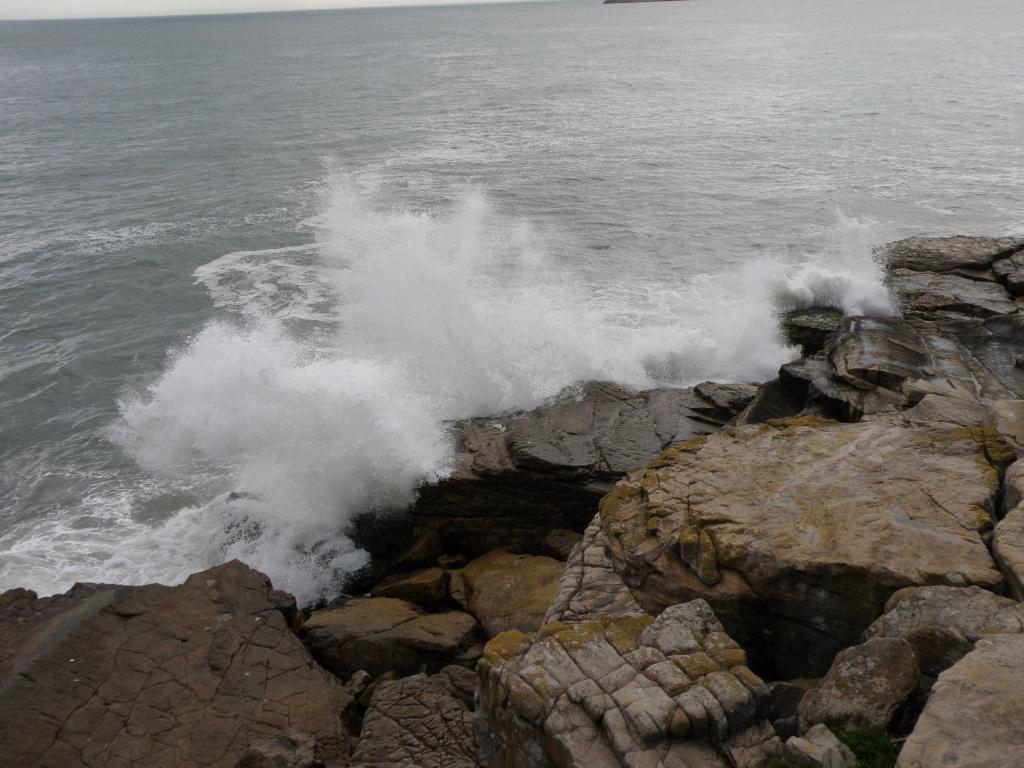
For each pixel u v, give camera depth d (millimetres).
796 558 8422
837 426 11305
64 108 78812
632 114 66125
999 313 19125
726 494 9836
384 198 40250
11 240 34719
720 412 17109
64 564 15367
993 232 32062
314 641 12312
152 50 189750
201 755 9867
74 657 11008
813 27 169125
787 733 6840
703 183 41844
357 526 15961
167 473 17938
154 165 49344
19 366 23484
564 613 9359
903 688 6648
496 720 7562
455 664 11883
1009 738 5531
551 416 16938
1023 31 134000
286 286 28609
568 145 53562
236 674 11070
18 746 9711
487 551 15664
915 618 7391
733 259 30141
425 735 9992
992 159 43938
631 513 10266
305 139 57438
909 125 54875
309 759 9484
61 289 29141
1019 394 14562
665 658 7402
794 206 36844
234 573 12906
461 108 72312
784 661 8852
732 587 8711
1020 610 7086
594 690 7074
